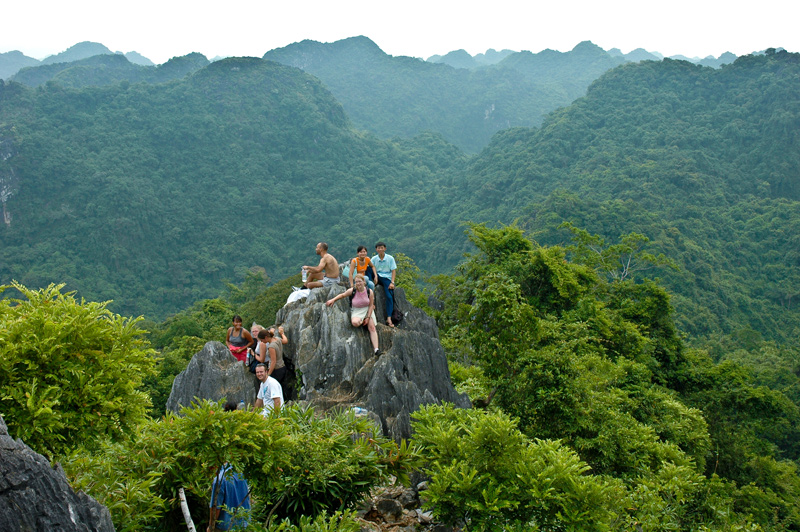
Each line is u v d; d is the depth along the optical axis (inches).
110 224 6003.9
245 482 247.1
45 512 141.1
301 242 7239.2
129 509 184.4
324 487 230.1
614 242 3560.5
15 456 140.2
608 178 4872.0
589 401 465.4
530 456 267.9
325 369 411.2
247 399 402.3
